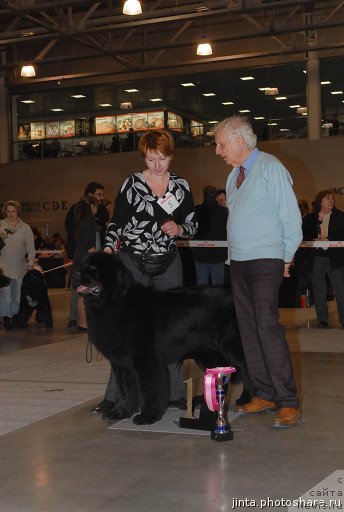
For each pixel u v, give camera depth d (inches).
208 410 175.3
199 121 898.1
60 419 190.9
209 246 415.5
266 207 179.2
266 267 178.1
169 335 181.3
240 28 848.3
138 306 178.9
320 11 799.1
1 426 186.2
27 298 430.9
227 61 815.7
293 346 322.7
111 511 122.0
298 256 399.5
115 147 938.7
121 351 179.3
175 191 196.5
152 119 919.0
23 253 440.1
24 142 984.3
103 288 174.4
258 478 137.3
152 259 194.7
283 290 501.0
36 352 327.9
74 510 123.0
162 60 892.6
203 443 163.5
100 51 789.9
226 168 879.7
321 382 234.4
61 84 948.6
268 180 178.5
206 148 888.9
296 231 177.9
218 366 196.2
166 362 182.9
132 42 893.8
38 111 973.2
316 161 840.9
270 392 191.5
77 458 154.0
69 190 955.3
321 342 335.0
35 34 706.8
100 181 939.3
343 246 386.9
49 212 965.8
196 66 884.6
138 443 164.7
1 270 420.2
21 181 978.1
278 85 861.8
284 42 831.1
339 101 838.5
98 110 943.0
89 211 383.2
